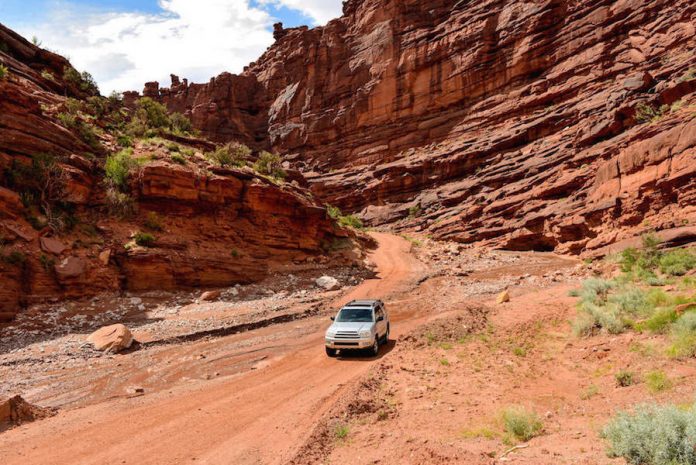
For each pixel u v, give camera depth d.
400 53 79.31
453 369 11.64
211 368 14.80
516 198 49.97
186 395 12.09
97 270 25.08
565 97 58.91
